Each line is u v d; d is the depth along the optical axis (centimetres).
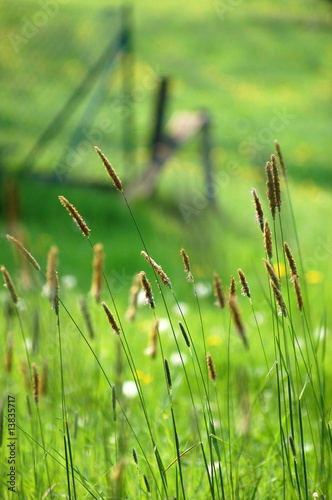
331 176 1859
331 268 995
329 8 3338
